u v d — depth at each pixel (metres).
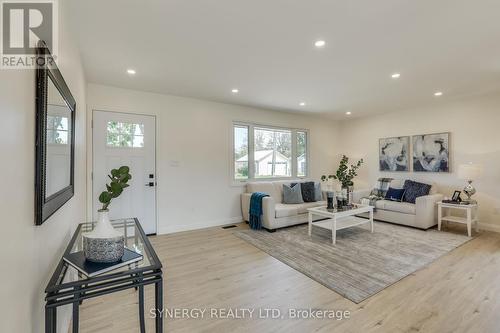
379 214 4.81
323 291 2.31
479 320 1.86
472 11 1.98
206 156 4.66
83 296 1.18
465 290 2.29
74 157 2.07
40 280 1.16
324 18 2.08
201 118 4.61
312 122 6.20
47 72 1.17
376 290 2.30
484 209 4.27
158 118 4.18
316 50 2.65
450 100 4.62
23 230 0.94
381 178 5.36
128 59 2.86
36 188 1.08
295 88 3.93
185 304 2.12
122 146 3.90
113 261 1.36
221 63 2.98
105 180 3.76
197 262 2.99
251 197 4.60
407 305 2.07
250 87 3.88
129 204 3.95
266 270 2.76
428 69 3.16
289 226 4.61
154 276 1.37
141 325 1.72
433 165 4.83
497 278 2.51
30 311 1.01
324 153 6.43
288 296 2.23
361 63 2.98
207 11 1.99
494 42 2.48
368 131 6.03
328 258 3.06
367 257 3.07
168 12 2.00
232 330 1.80
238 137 5.13
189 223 4.48
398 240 3.72
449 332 1.74
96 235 1.36
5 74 0.80
